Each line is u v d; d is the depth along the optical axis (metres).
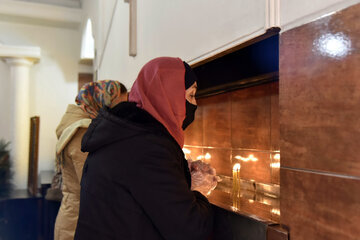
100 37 4.05
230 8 1.12
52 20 6.18
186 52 1.46
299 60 0.82
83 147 1.00
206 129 2.18
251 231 0.95
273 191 1.55
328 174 0.74
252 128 1.72
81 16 6.24
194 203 0.89
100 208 0.92
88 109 1.71
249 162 1.74
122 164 0.90
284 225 0.86
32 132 5.08
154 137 0.90
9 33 6.22
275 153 1.54
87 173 1.00
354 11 0.68
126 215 0.88
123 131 0.92
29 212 4.29
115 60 3.04
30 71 6.30
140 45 2.17
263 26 0.94
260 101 1.65
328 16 0.74
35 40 6.38
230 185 1.88
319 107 0.76
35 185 4.68
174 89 1.00
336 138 0.72
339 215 0.71
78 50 6.61
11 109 5.92
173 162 0.90
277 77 1.48
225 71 1.55
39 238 4.27
